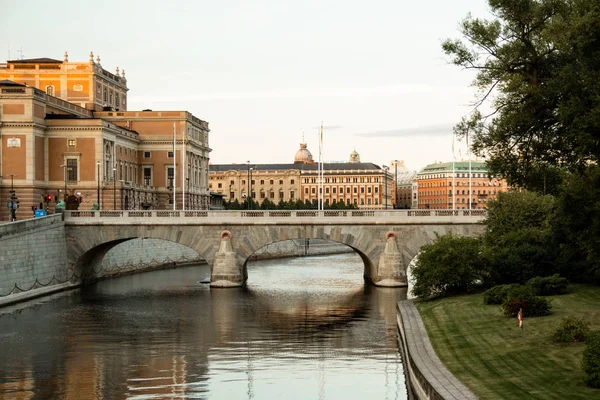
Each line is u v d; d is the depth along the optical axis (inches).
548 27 2204.7
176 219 4121.6
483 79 2422.5
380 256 4126.5
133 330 2812.5
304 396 1900.8
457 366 1724.9
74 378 2090.3
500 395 1416.1
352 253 7765.8
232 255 4128.9
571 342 1844.2
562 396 1389.0
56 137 5511.8
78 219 4121.6
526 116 2269.9
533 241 3198.8
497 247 3208.7
